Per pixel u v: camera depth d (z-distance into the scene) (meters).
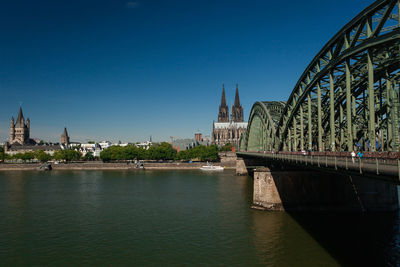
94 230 47.50
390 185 58.28
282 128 63.19
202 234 45.09
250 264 34.97
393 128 29.55
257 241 41.91
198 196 76.00
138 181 110.81
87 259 36.78
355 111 38.09
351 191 57.84
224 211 58.62
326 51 39.72
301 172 58.38
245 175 135.12
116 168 183.88
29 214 57.59
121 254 38.16
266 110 76.81
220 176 131.00
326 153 35.38
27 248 40.16
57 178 123.56
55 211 60.06
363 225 48.50
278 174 58.31
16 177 128.62
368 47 30.36
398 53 31.25
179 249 39.53
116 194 79.94
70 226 49.62
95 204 66.62
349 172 27.69
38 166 182.88
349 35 34.84
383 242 41.12
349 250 38.47
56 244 41.56
